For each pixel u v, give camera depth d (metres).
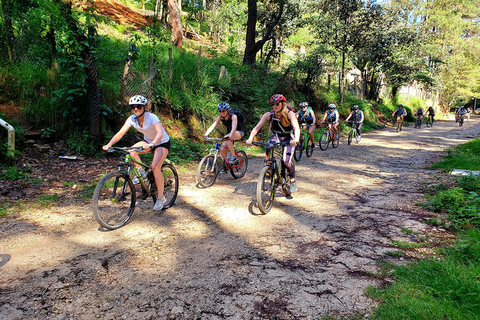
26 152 6.63
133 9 24.52
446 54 43.53
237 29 26.14
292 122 4.79
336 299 2.65
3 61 7.52
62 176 6.06
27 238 3.71
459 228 4.11
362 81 28.73
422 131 22.28
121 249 3.53
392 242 3.81
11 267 3.06
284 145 5.12
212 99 11.54
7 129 5.99
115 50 10.37
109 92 8.46
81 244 3.62
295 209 5.15
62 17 7.04
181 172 7.59
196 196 5.73
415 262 3.24
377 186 6.77
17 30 8.12
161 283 2.88
